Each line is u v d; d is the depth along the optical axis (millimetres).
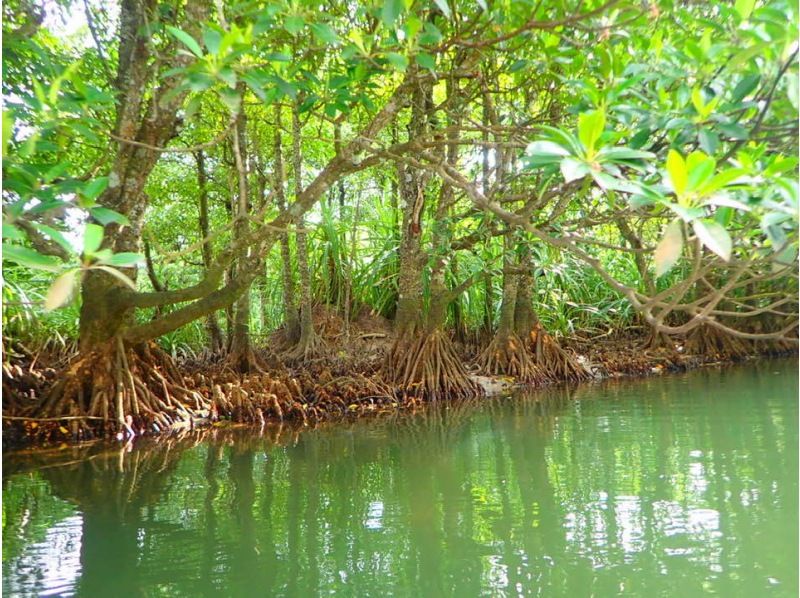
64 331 8312
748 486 4352
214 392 7559
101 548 3529
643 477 4652
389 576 3146
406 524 3850
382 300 12008
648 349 12023
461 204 10633
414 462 5332
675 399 8039
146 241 8703
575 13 3180
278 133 8805
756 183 1899
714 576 3041
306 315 10625
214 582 3121
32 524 3928
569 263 12109
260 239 5871
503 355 10547
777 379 9477
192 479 4902
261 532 3752
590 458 5238
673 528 3650
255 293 12445
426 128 6562
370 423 7406
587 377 10688
